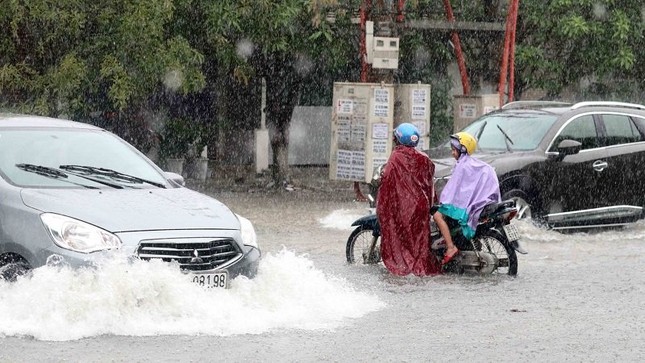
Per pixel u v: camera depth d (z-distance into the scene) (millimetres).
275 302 19688
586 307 21062
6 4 38656
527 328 18812
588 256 28859
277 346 16891
